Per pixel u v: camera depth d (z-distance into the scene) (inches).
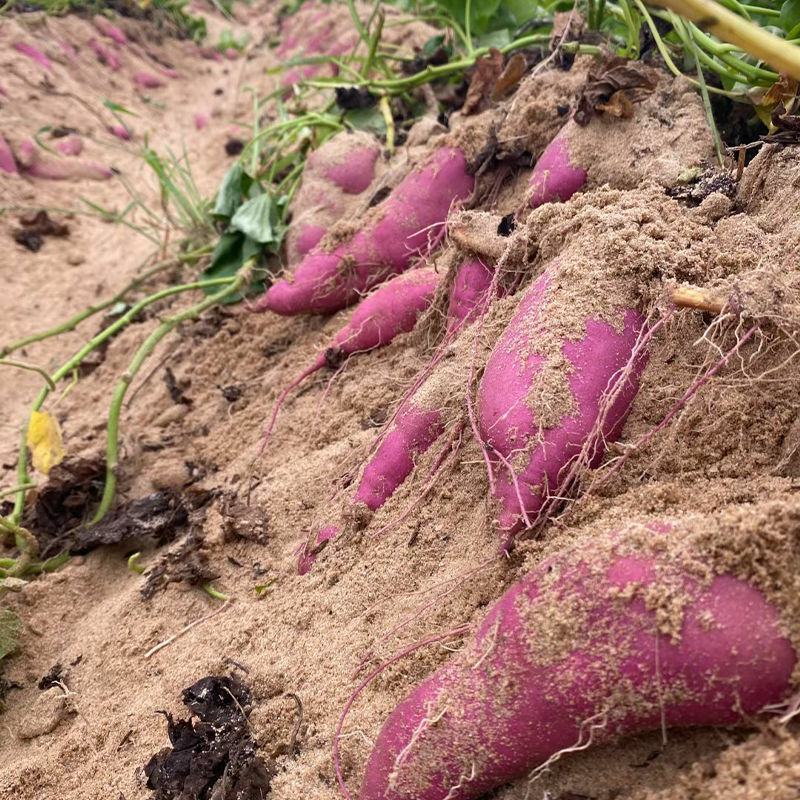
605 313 15.9
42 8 75.1
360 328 24.1
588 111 23.3
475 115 30.5
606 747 12.6
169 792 15.8
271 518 21.7
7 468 31.2
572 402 15.2
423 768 12.8
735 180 20.5
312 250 28.1
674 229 17.4
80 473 26.4
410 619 15.4
